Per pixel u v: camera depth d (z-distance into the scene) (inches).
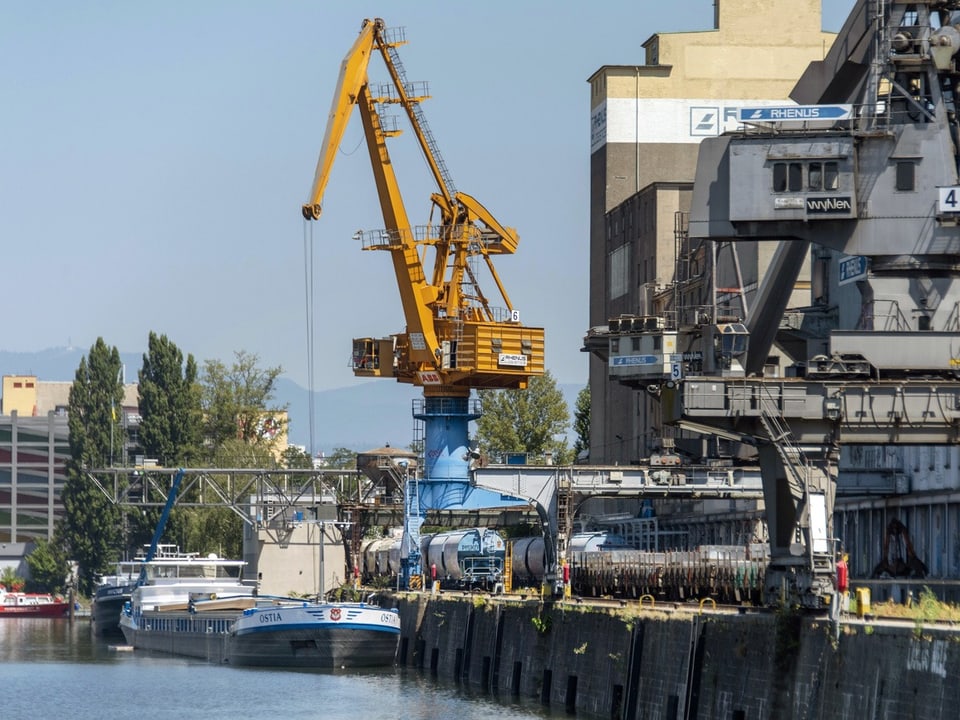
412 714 4138.8
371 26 6077.8
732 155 3186.5
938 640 2447.1
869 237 3176.7
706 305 5615.2
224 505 7268.7
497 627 4660.4
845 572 2800.2
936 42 3193.9
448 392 6127.0
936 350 3171.8
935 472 4510.3
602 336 5516.7
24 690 5044.3
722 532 6018.7
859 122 3198.8
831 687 2743.6
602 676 3774.6
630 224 7736.2
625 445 7691.9
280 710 4355.3
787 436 3147.1
